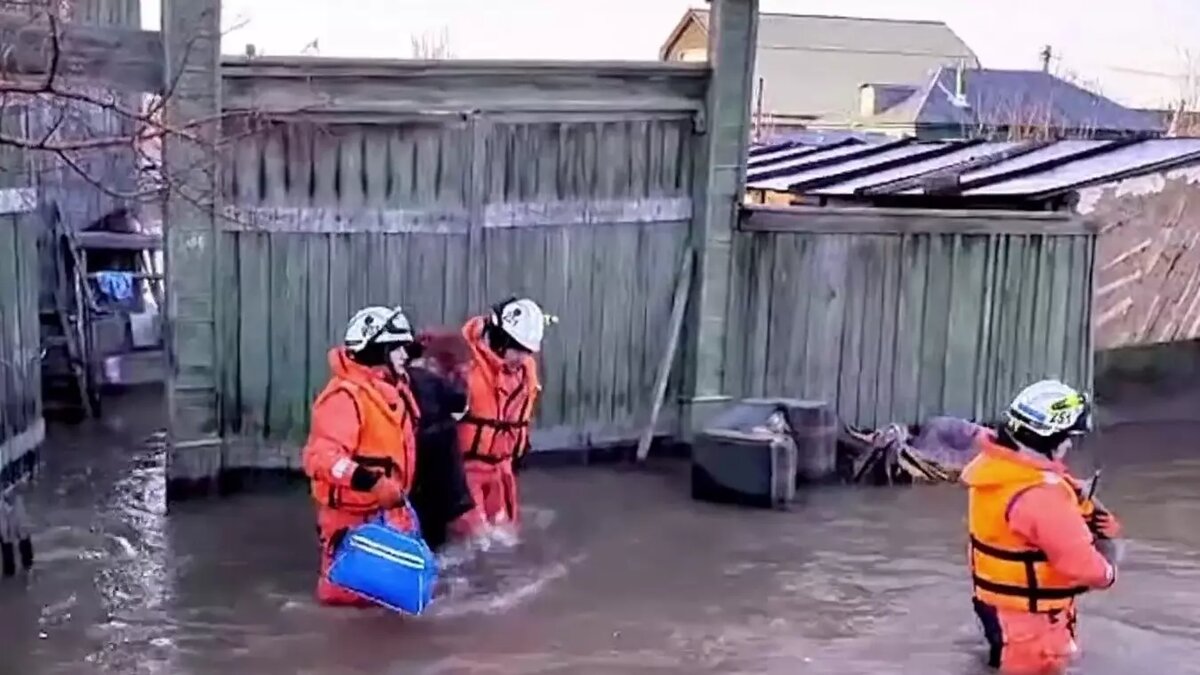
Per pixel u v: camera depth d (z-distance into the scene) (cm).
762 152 1602
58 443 898
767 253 869
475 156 795
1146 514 760
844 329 887
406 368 609
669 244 864
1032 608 490
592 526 714
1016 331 922
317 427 573
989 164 1180
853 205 1147
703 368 870
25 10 629
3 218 746
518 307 663
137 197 666
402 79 770
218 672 502
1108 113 3391
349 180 770
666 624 563
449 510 645
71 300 1001
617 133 836
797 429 813
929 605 593
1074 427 476
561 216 827
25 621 555
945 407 912
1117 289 975
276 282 761
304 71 745
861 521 736
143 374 1091
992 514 487
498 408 671
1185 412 1012
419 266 793
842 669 514
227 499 754
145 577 615
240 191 744
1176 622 572
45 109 752
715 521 730
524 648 532
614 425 866
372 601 573
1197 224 993
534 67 799
